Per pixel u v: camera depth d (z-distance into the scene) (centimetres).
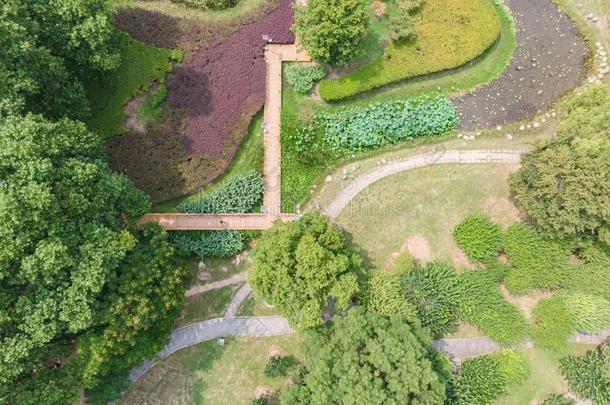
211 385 3631
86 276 2811
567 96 3888
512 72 3938
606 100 3388
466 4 3881
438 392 2962
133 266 3081
